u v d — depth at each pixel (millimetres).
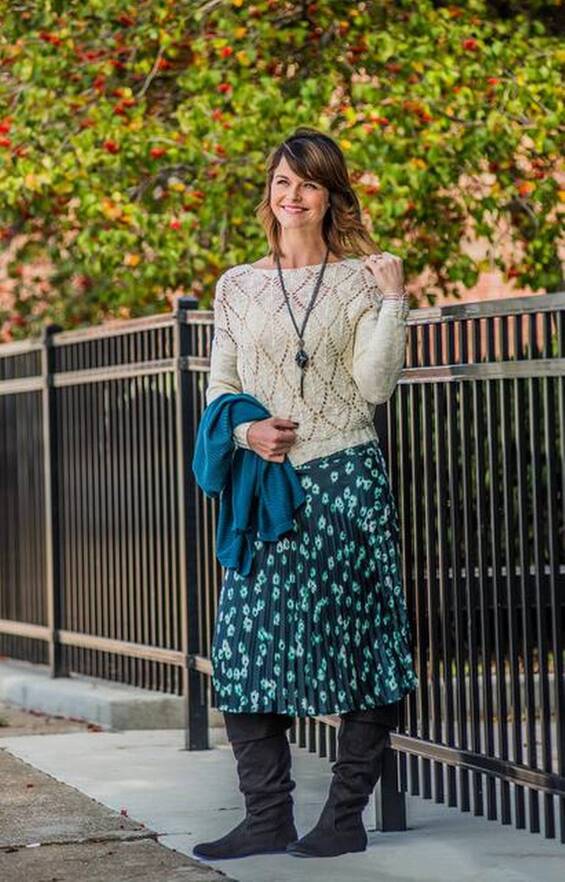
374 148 10672
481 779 6863
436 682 7008
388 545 6324
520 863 6402
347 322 6285
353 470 6273
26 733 10070
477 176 11789
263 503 6246
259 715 6438
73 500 11539
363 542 6270
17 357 12539
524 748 7836
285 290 6324
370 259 6289
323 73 11648
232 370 6488
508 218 12328
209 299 12203
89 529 11266
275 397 6305
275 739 6488
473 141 10828
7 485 12789
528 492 6656
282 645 6246
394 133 10891
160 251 11242
